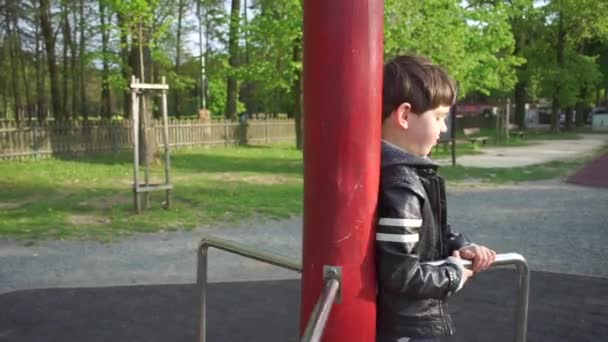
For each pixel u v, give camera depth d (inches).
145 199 363.6
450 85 63.0
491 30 857.5
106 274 219.9
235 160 713.0
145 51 606.5
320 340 48.3
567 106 1493.6
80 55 892.6
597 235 290.5
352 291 52.8
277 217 340.5
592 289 195.8
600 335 155.6
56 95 1019.3
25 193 433.7
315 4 50.7
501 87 1115.9
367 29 50.3
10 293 192.9
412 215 55.6
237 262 236.2
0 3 819.4
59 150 723.4
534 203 390.9
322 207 52.4
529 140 1163.9
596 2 1267.2
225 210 359.3
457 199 409.4
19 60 1056.2
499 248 263.3
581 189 460.1
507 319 165.9
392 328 59.6
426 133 62.1
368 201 52.5
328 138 51.4
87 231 297.7
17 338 154.9
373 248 54.1
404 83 61.3
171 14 605.0
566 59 1384.1
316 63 51.2
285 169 612.4
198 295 87.3
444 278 57.2
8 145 668.1
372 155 52.2
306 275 54.2
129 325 163.9
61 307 179.3
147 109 611.2
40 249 261.1
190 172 576.1
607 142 1095.6
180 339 153.9
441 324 60.6
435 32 617.9
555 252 255.1
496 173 561.9
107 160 696.4
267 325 163.0
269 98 1470.2
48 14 923.4
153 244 272.2
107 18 746.2
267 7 732.7
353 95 50.7
